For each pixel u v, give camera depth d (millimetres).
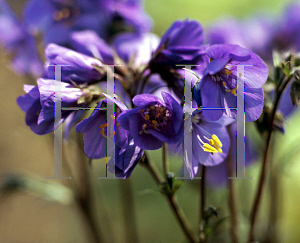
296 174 505
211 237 422
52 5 421
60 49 347
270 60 414
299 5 418
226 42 404
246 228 425
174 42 353
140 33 414
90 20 416
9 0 512
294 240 494
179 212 362
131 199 457
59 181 549
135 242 455
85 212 429
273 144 407
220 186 401
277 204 421
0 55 471
